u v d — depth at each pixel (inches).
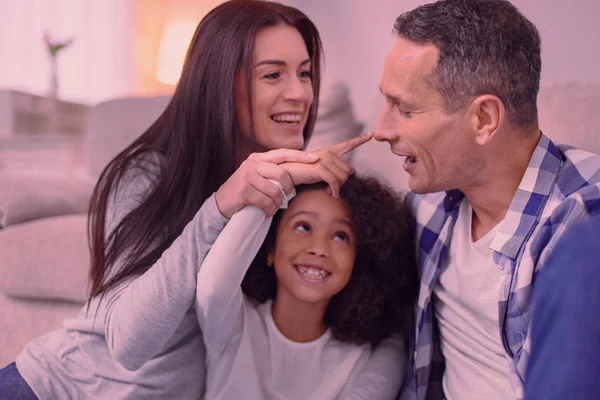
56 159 109.4
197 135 40.8
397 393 40.3
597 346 13.9
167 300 33.5
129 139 75.7
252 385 37.1
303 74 45.7
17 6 132.6
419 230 40.5
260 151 44.9
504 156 32.2
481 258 34.7
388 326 41.9
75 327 38.7
